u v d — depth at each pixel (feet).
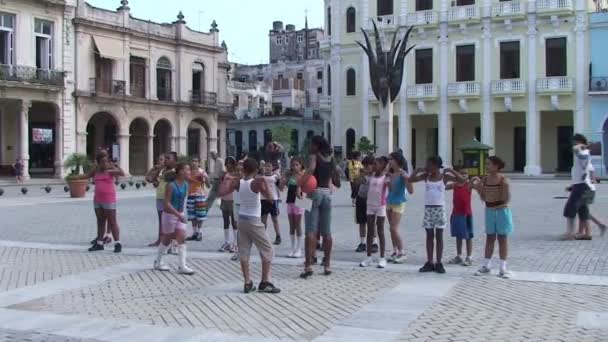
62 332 24.91
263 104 260.21
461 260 38.40
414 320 26.20
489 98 156.46
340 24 174.70
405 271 36.47
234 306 28.71
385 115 107.96
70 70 143.74
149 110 161.79
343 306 28.58
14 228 57.52
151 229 56.59
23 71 132.36
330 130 181.06
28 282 34.19
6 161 139.95
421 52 164.66
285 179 42.47
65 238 51.16
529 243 46.32
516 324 25.53
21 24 133.59
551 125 159.43
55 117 142.41
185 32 171.01
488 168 34.91
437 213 35.83
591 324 25.46
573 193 47.67
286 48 303.68
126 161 155.84
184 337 24.08
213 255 42.52
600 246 44.75
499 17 153.38
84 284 33.63
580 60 146.82
